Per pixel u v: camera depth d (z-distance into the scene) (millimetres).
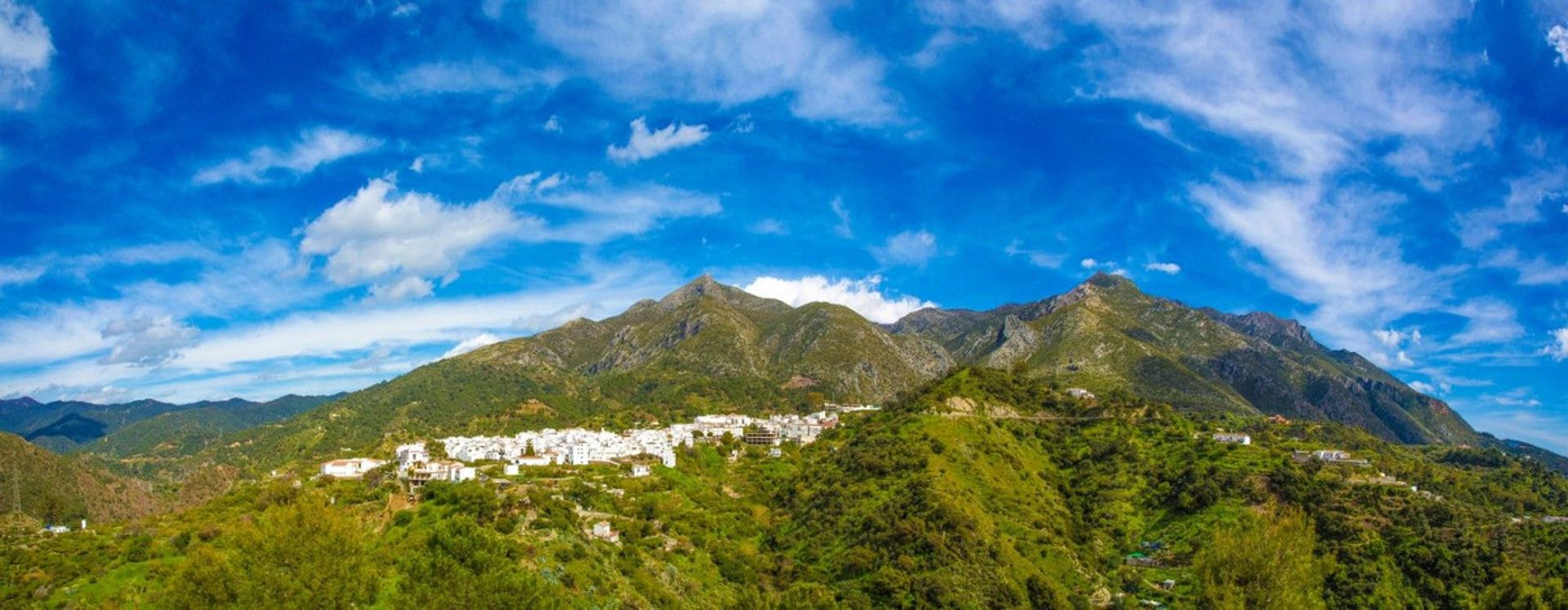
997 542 156125
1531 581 137750
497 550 86188
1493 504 188000
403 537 137625
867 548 156500
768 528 188625
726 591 144875
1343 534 156625
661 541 157875
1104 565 164625
